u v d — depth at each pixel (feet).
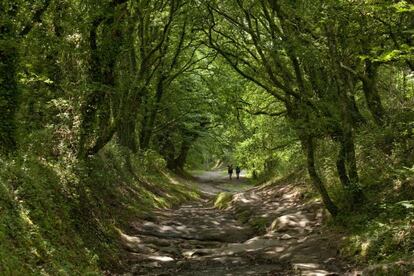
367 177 48.88
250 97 84.53
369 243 35.09
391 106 52.75
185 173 149.59
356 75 50.52
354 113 53.31
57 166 40.50
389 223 36.81
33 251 25.70
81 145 45.70
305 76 60.75
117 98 60.23
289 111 50.52
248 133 103.81
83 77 46.09
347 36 45.93
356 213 43.45
